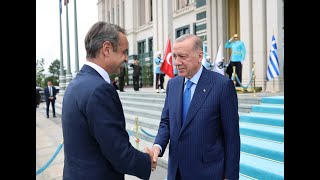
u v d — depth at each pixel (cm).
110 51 160
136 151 159
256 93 793
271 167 370
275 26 894
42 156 581
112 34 159
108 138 143
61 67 1981
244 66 977
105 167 152
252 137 489
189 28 1738
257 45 937
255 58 943
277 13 891
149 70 2131
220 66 918
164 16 1331
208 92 205
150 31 2242
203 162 202
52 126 991
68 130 155
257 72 936
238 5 1335
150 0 2325
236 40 922
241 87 865
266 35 929
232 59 913
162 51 1338
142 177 163
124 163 148
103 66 162
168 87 237
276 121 502
